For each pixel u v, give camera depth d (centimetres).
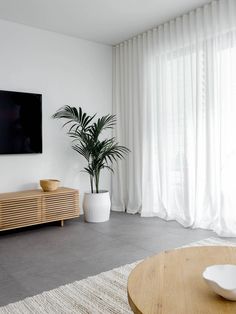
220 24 335
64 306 191
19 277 235
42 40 407
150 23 398
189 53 372
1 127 367
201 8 355
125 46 459
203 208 363
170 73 399
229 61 332
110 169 458
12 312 185
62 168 429
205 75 352
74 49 439
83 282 223
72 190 387
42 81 408
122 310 185
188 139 374
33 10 350
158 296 123
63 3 335
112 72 485
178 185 391
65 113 415
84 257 275
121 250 292
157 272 146
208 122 349
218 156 346
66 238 331
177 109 390
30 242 318
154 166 426
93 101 462
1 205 328
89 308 188
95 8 349
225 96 334
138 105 443
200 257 165
